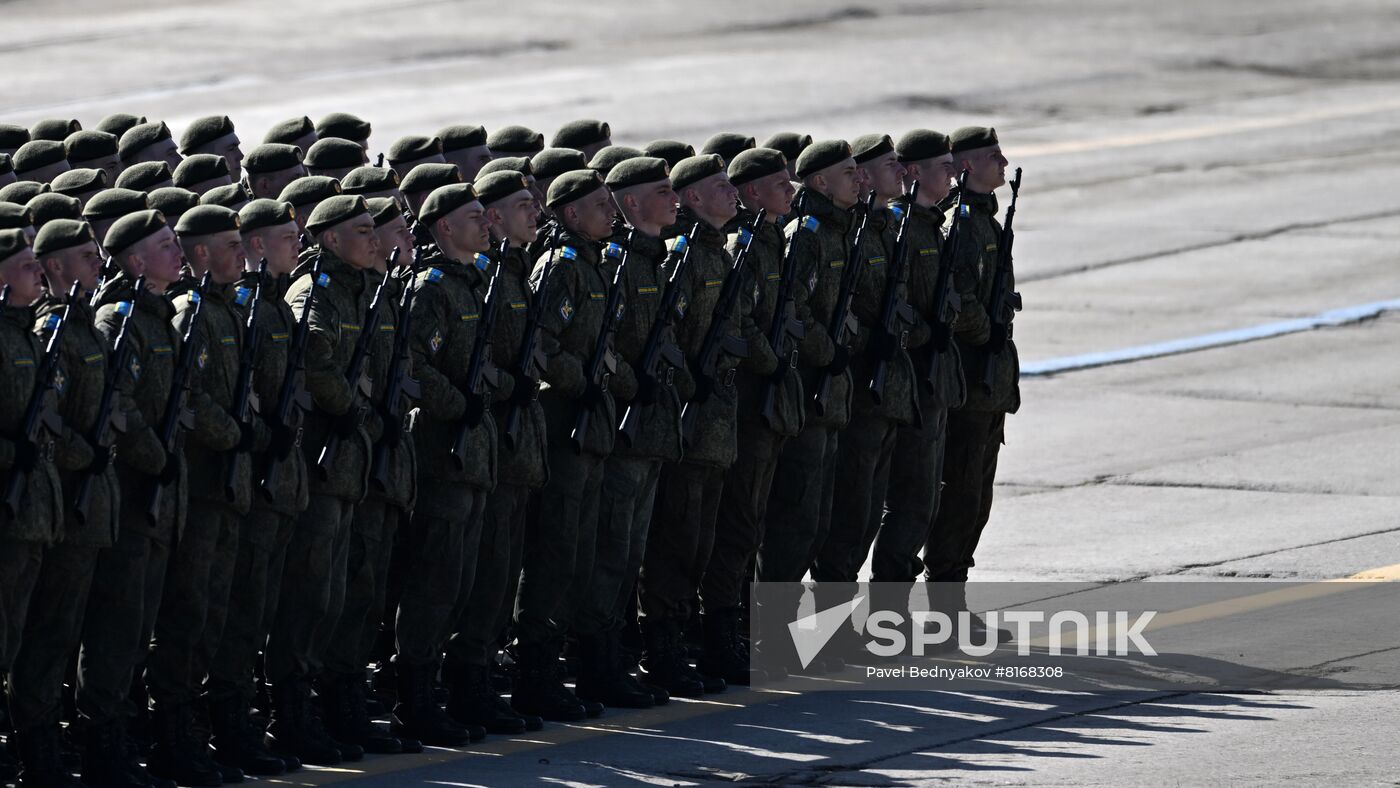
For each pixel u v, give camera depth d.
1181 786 29.73
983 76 116.69
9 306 28.72
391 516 32.94
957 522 40.56
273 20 137.25
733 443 36.19
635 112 106.12
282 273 31.86
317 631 32.16
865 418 38.50
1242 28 130.12
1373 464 52.78
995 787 29.84
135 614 29.92
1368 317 70.50
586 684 35.59
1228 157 97.94
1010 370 40.50
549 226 35.44
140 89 114.31
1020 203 89.81
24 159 39.06
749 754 32.09
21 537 28.11
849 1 140.62
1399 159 96.94
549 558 34.69
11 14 140.62
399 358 32.28
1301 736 32.34
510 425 33.59
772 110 106.81
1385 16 133.62
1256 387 61.84
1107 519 48.38
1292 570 43.44
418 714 33.12
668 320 35.41
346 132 40.66
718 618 37.25
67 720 32.72
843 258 37.81
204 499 30.62
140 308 29.89
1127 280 76.75
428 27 134.00
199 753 30.97
